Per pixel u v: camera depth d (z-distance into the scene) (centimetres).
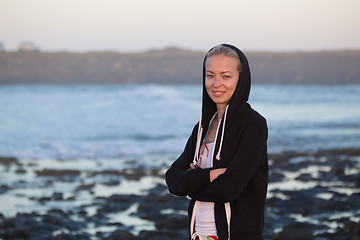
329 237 666
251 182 283
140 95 3588
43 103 3378
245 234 280
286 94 5656
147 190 1058
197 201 291
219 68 286
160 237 693
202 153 299
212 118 305
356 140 2042
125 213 854
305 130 2389
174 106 2983
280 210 852
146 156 1614
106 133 2147
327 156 1542
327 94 5675
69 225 763
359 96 5303
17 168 1358
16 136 2058
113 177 1219
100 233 715
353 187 1052
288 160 1473
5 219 780
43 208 893
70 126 2373
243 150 276
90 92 4325
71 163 1468
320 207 851
